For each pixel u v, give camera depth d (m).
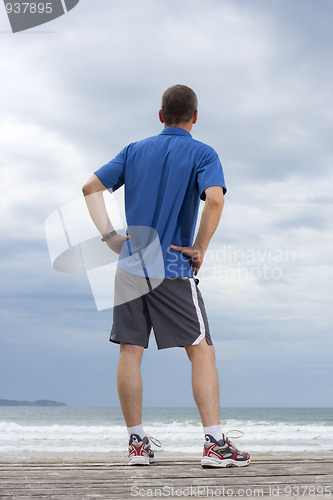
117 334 2.37
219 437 2.22
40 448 13.70
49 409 63.09
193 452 11.95
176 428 25.00
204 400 2.25
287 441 18.50
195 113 2.55
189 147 2.40
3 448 13.71
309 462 2.40
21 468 2.28
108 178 2.43
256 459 2.54
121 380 2.36
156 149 2.42
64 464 2.42
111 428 24.70
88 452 11.78
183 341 2.29
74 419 39.09
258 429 25.86
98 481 1.88
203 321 2.31
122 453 11.28
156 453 11.52
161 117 2.57
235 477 1.94
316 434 22.67
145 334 2.38
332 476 1.95
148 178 2.38
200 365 2.29
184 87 2.52
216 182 2.30
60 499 1.55
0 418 40.69
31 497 1.58
